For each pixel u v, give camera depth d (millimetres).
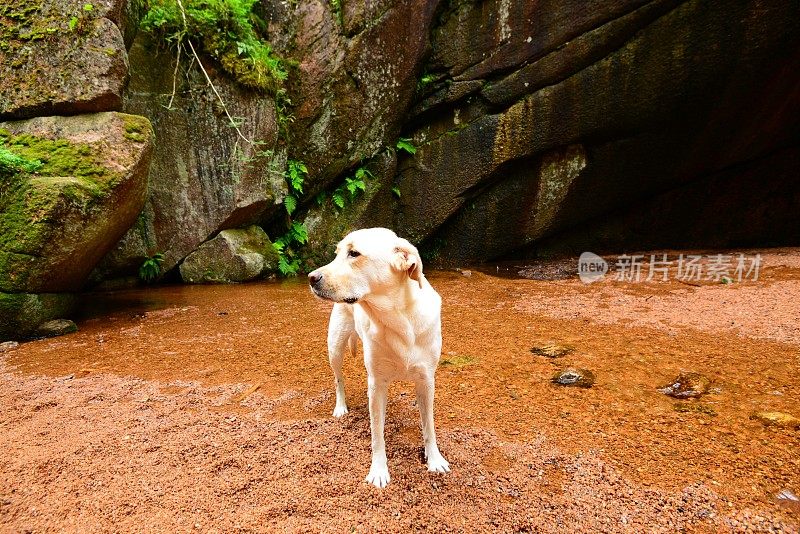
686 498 2152
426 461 2527
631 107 9508
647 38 8961
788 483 2264
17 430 3000
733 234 11344
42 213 5066
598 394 3400
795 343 4305
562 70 9430
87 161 5539
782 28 8398
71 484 2369
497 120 10070
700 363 3947
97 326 5816
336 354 3062
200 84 8898
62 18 5707
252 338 5164
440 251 11641
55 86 5668
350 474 2441
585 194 10547
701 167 10555
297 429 2957
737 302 5910
